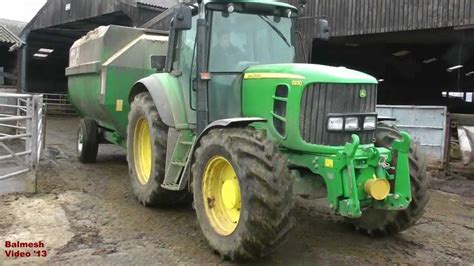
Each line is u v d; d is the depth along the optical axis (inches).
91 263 173.3
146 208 246.7
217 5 210.5
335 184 170.7
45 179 304.8
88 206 246.2
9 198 254.4
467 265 182.9
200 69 207.6
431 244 205.8
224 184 185.2
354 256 187.2
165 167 229.6
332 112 181.5
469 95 889.5
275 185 161.9
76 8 814.5
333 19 547.2
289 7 226.8
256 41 219.3
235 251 170.1
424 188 197.3
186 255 183.5
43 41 1054.4
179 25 203.3
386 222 201.8
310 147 178.4
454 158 384.2
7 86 757.3
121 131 324.8
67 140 531.5
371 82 191.2
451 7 447.5
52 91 1262.3
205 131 191.3
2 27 746.2
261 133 174.1
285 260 180.7
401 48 650.2
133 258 179.2
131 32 325.1
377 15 506.9
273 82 189.2
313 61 697.0
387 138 193.2
